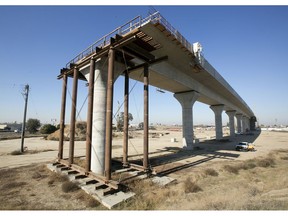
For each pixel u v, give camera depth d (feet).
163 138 230.68
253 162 75.00
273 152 104.63
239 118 348.38
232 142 178.50
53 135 198.08
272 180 50.96
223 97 197.88
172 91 124.77
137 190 41.60
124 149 64.13
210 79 121.29
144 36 49.11
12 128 510.17
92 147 57.26
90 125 53.52
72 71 69.82
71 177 50.37
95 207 33.91
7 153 103.30
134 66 65.57
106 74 59.72
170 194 39.58
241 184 46.98
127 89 67.10
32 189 43.39
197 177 53.57
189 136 120.98
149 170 56.13
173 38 63.21
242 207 28.86
